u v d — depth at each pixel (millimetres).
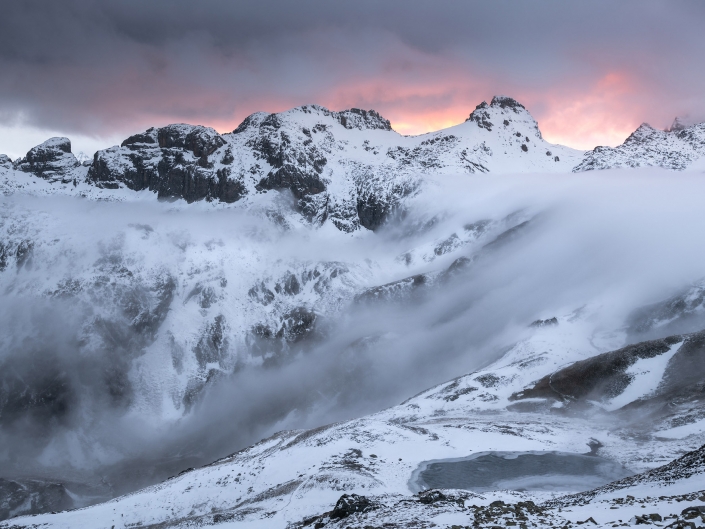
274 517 66312
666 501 34250
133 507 85875
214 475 93438
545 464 86750
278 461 92938
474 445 96188
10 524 81188
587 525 29453
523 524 30891
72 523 81125
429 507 41188
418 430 105562
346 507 46062
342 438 98750
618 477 79625
